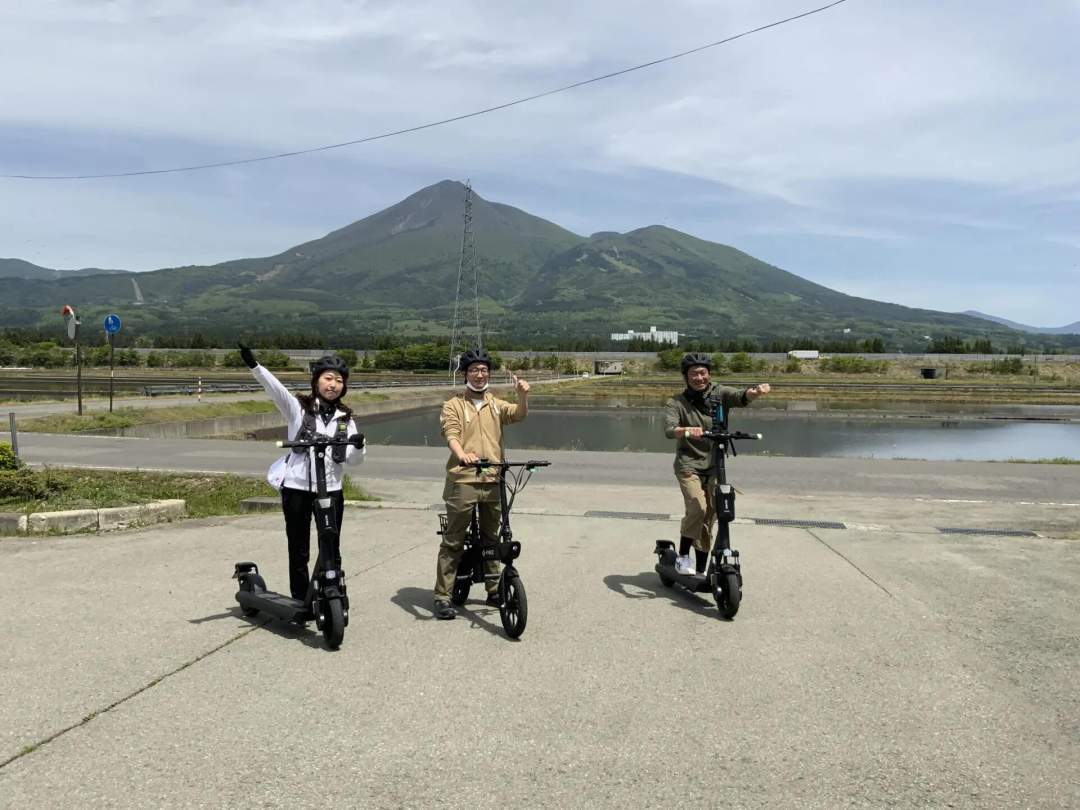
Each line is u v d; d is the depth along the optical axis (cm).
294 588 580
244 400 3997
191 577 716
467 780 356
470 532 615
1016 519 1106
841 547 888
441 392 5781
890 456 2930
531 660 512
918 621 605
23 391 4822
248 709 429
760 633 574
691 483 658
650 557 836
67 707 427
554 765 371
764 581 730
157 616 596
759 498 1305
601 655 523
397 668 495
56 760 368
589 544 904
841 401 6047
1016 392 7044
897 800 344
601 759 378
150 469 1504
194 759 371
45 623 576
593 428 3991
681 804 338
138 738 392
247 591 595
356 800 338
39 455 1861
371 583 711
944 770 371
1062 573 764
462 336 17200
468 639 554
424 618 604
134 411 2980
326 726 409
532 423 4266
